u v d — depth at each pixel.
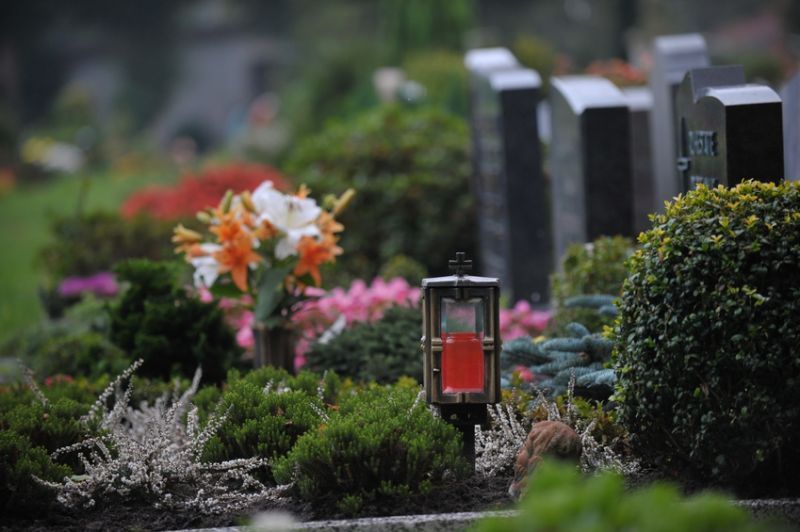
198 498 7.57
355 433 7.41
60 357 12.36
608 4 77.19
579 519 3.62
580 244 13.51
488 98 18.20
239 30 104.12
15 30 104.19
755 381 7.10
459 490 7.54
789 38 73.81
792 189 7.46
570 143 14.75
